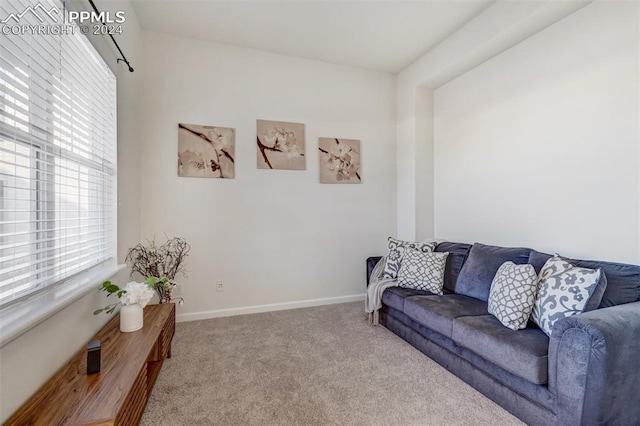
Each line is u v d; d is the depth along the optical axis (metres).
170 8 2.71
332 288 3.77
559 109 2.42
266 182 3.46
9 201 1.24
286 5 2.69
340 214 3.79
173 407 1.74
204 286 3.23
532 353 1.54
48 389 1.21
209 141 3.24
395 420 1.64
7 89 1.15
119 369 1.36
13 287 1.22
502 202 2.92
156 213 3.07
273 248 3.50
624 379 1.36
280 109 3.53
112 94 2.21
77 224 1.77
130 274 2.63
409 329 2.59
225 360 2.30
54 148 1.50
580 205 2.28
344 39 3.24
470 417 1.66
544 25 2.48
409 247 3.11
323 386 1.96
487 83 3.08
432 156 3.83
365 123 3.91
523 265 1.99
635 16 1.96
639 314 1.45
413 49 3.45
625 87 2.01
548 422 1.48
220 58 3.29
